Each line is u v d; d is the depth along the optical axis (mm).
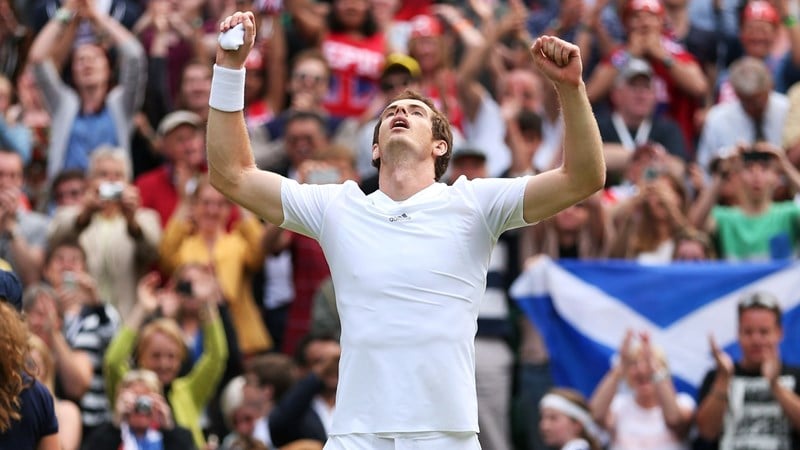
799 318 29516
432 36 34688
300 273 31531
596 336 29781
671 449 26969
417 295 15367
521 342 30188
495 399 29453
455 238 15570
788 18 38906
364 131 33750
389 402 15188
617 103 35094
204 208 31266
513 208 15719
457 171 30500
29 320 26438
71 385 26703
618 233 30734
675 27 39062
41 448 17938
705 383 27266
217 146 16250
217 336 28203
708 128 35688
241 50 16203
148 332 27172
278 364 27891
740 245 31328
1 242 30281
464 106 35094
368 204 15820
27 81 36938
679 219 30609
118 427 25234
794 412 26406
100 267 30641
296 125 33188
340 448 15281
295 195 16156
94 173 32250
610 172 33188
